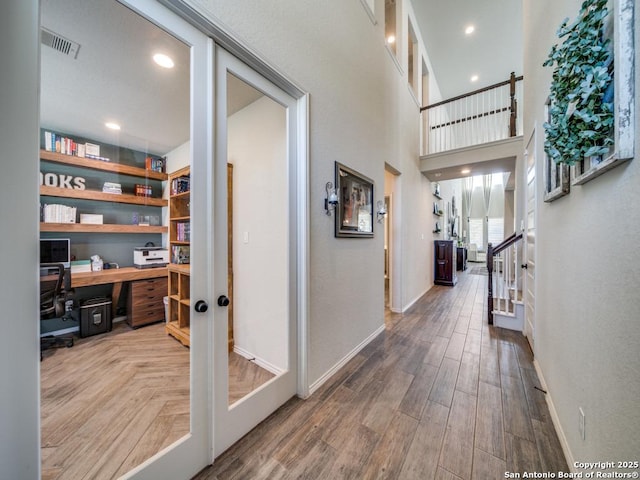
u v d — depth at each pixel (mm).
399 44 3959
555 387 1654
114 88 1375
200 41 1238
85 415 1245
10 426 776
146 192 1626
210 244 1302
